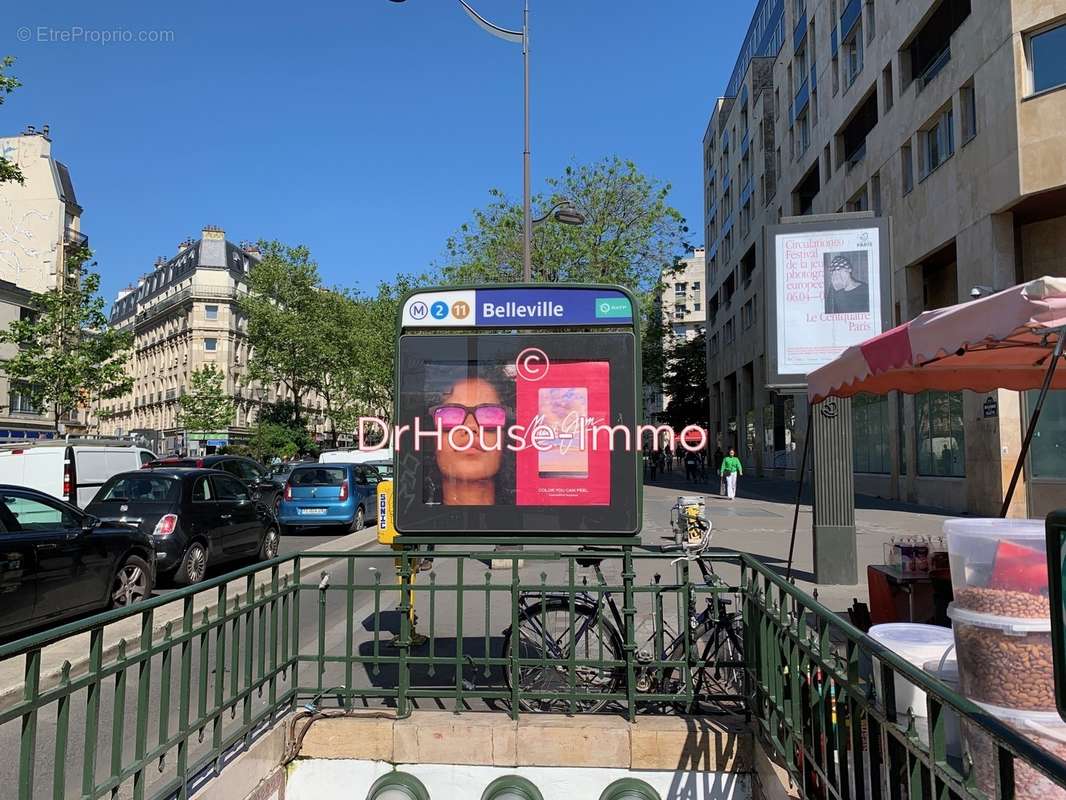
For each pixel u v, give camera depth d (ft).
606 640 15.79
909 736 7.82
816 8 99.60
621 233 95.91
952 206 61.16
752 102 141.28
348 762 14.46
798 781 11.50
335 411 220.84
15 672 19.03
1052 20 50.08
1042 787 8.41
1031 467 52.95
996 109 53.98
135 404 281.74
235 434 232.32
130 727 16.06
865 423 85.66
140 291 299.58
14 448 44.19
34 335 91.91
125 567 27.50
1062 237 55.77
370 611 26.86
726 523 53.52
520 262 95.55
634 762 13.91
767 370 28.94
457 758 14.24
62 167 152.76
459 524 14.76
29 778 8.59
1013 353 17.24
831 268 28.55
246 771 13.10
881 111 76.48
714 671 15.60
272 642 14.74
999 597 9.10
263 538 39.86
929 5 64.64
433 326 15.06
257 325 201.57
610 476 14.65
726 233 173.68
